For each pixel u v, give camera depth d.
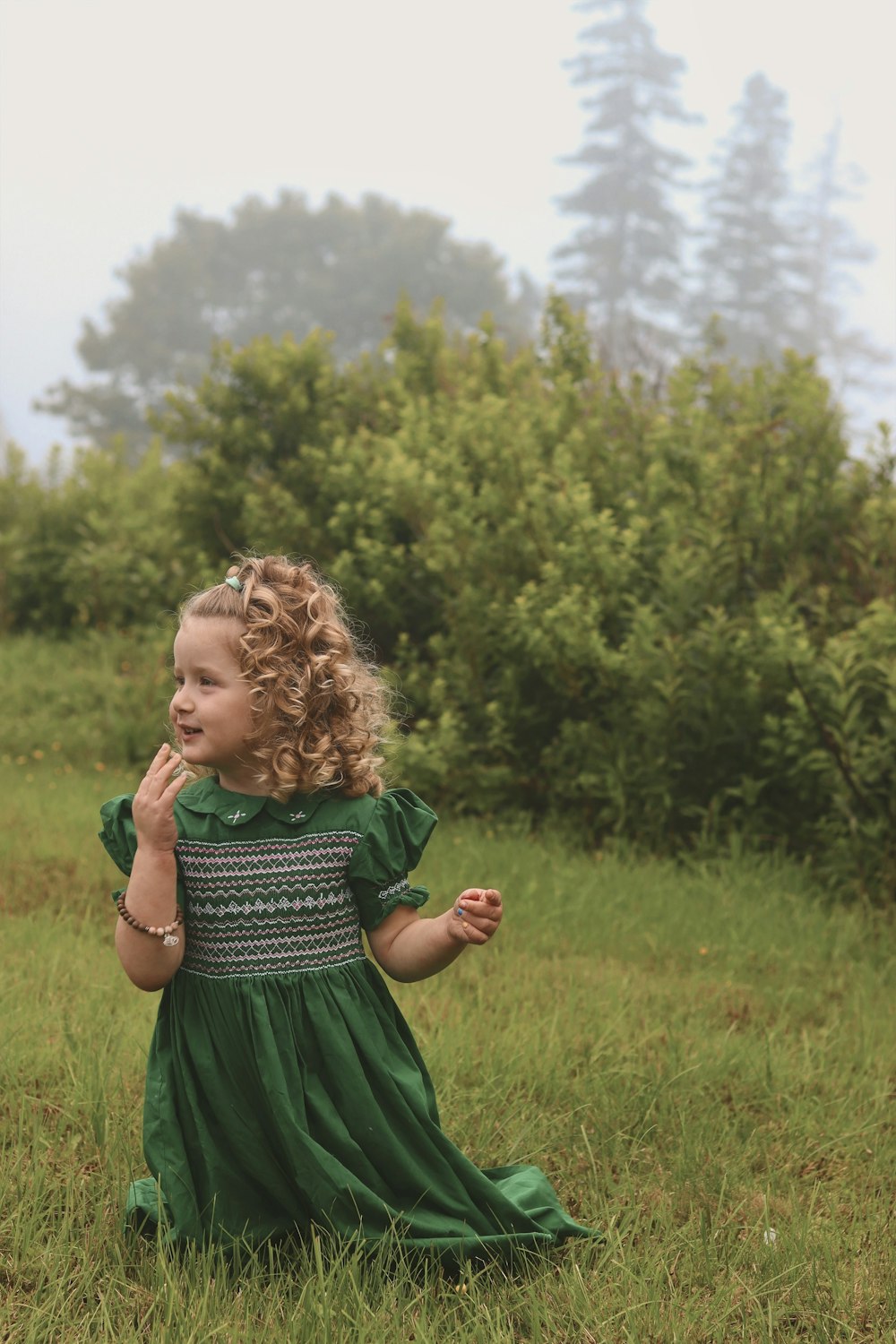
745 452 7.58
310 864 2.89
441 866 6.41
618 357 11.93
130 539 11.51
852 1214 3.34
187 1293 2.76
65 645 11.06
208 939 2.89
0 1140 3.48
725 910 5.98
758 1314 2.77
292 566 3.04
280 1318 2.69
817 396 7.75
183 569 10.18
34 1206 3.11
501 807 7.56
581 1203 3.35
